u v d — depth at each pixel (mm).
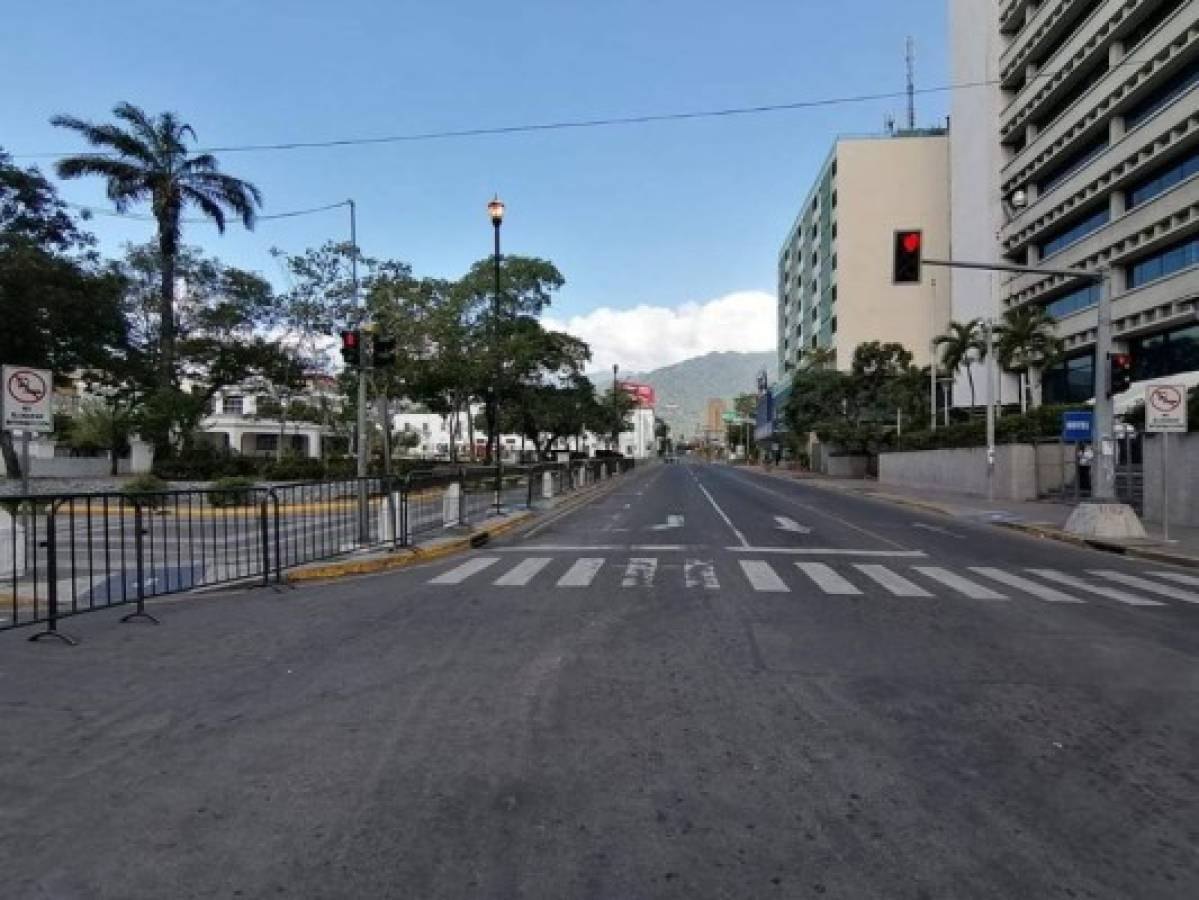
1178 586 13125
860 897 3725
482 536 18719
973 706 6480
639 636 8773
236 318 41125
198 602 10852
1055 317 53844
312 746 5543
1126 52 45219
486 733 5789
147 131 36719
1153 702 6625
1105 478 19875
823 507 31109
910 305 85000
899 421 62281
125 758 5336
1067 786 4953
